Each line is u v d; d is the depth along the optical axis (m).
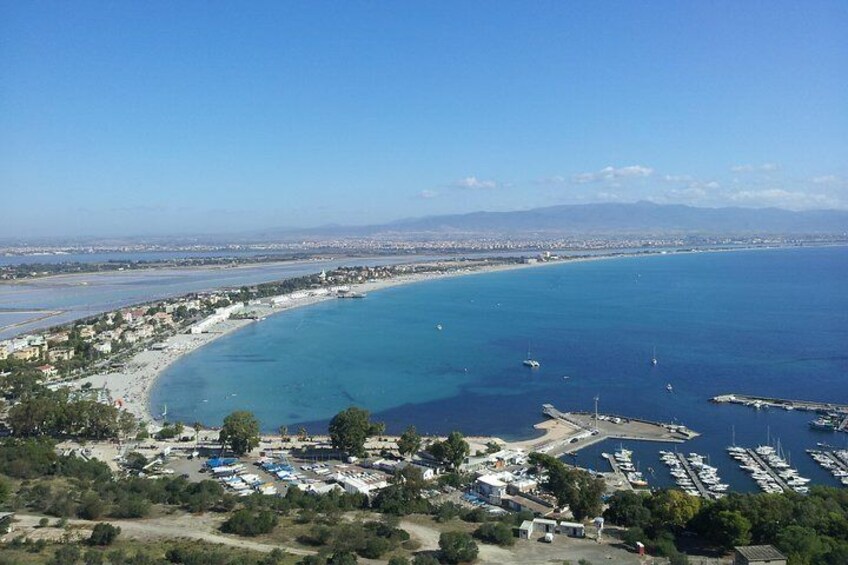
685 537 154.75
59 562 121.31
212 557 128.75
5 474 187.75
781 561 124.94
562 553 142.00
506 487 191.88
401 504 169.00
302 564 126.62
